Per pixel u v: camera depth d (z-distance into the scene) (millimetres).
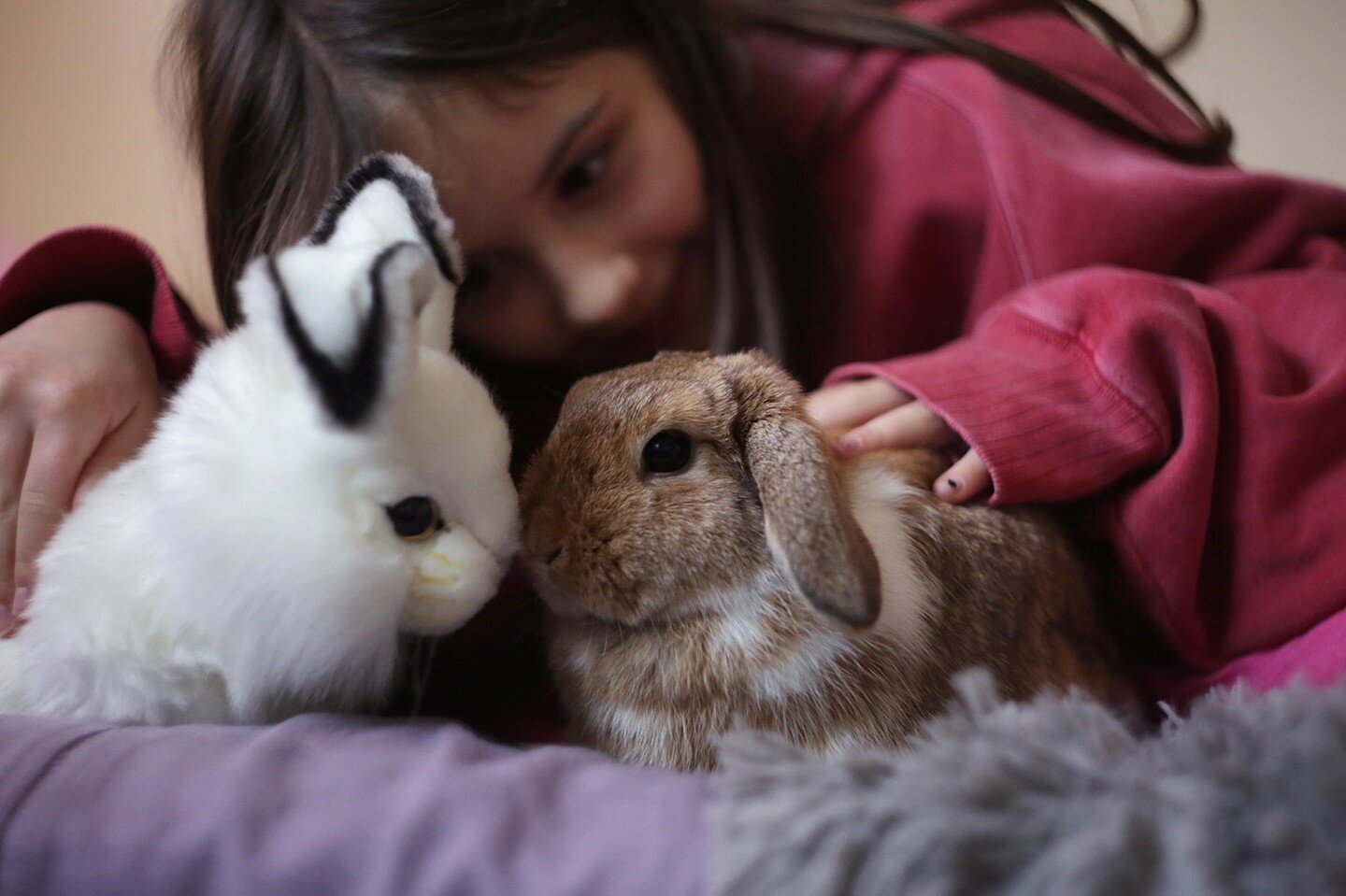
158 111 1769
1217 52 1877
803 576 653
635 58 1184
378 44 997
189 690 659
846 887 433
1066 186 1159
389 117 1008
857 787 475
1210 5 1858
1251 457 881
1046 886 413
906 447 865
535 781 543
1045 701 552
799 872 442
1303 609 872
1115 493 898
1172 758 471
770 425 722
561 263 1130
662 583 710
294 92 1042
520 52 1025
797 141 1368
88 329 958
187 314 1088
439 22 1006
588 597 719
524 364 1230
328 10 1019
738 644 709
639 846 491
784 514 673
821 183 1364
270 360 564
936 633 728
